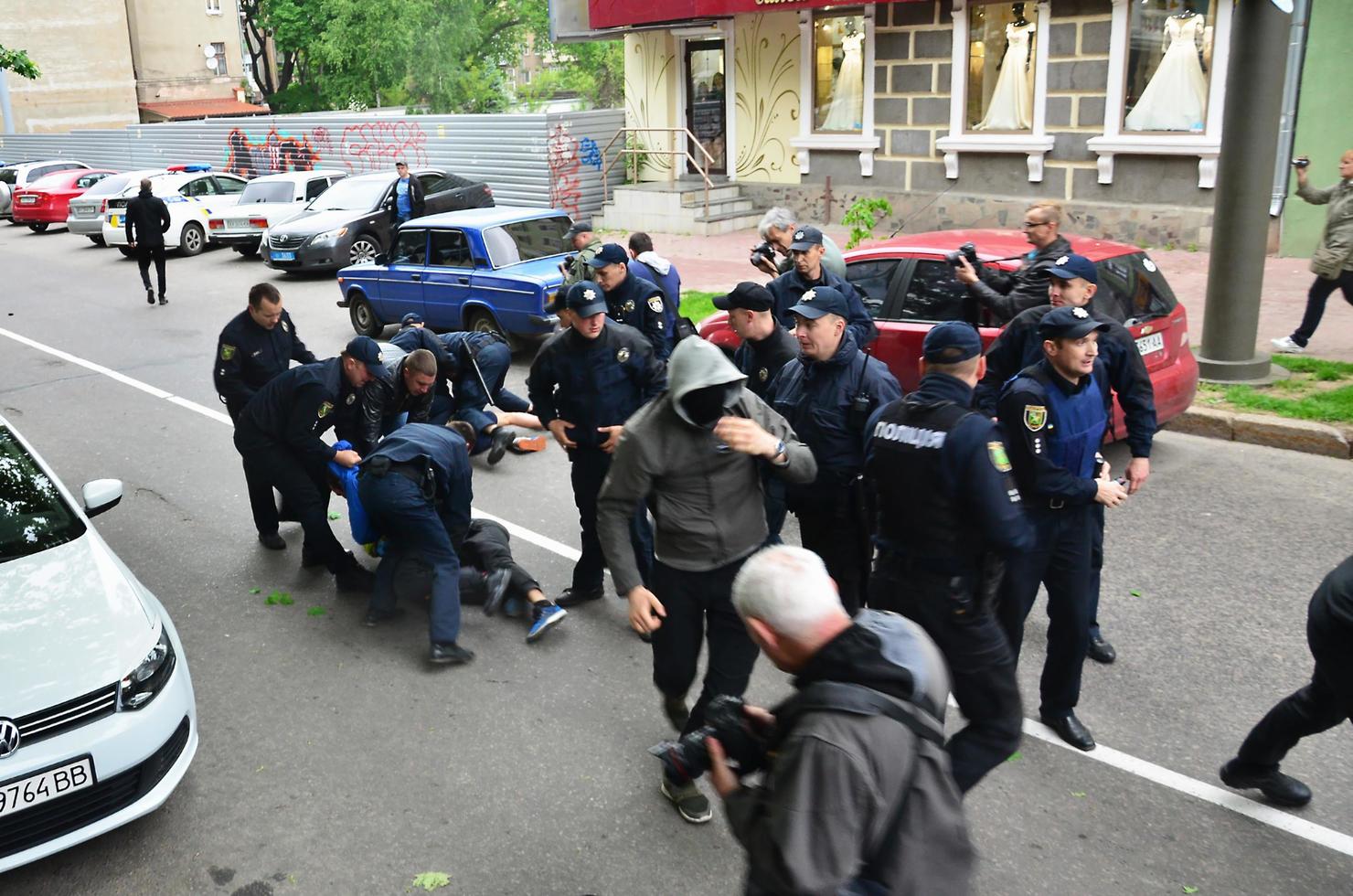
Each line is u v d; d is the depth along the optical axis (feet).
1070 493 13.62
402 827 14.34
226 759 16.05
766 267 23.50
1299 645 17.54
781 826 7.42
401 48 130.62
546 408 19.06
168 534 24.85
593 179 75.00
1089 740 15.17
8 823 12.88
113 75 150.92
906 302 25.63
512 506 25.75
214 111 156.56
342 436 21.52
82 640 14.01
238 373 23.61
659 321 22.22
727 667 13.71
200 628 20.22
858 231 43.70
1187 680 16.76
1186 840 13.35
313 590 21.71
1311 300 31.27
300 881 13.41
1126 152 49.08
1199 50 46.55
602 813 14.46
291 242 60.23
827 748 7.42
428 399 22.02
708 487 13.34
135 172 85.51
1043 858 13.15
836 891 7.29
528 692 17.49
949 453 11.68
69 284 63.98
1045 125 51.83
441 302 40.86
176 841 14.24
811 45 60.13
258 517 23.43
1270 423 26.53
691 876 13.23
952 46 54.03
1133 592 19.58
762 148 64.54
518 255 40.14
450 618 18.42
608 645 18.92
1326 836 13.33
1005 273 22.56
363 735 16.49
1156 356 24.04
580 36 71.26
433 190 64.59
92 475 29.25
